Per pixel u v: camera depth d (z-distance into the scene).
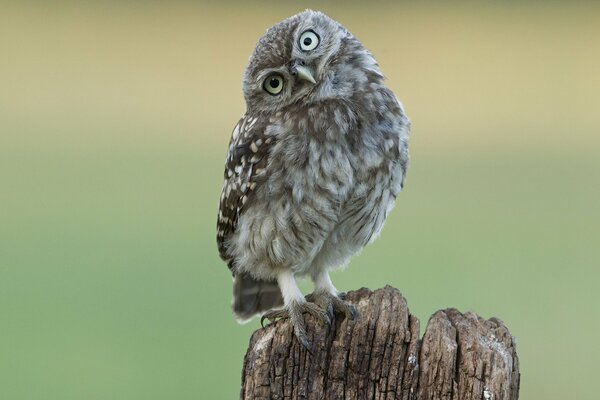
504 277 14.82
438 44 27.39
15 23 29.81
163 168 21.17
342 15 28.95
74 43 28.62
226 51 27.91
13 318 14.49
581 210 18.56
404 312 5.75
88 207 19.05
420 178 20.27
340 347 5.70
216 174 20.81
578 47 27.75
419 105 24.64
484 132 23.12
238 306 8.34
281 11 29.55
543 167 20.97
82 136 23.25
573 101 25.03
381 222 7.88
